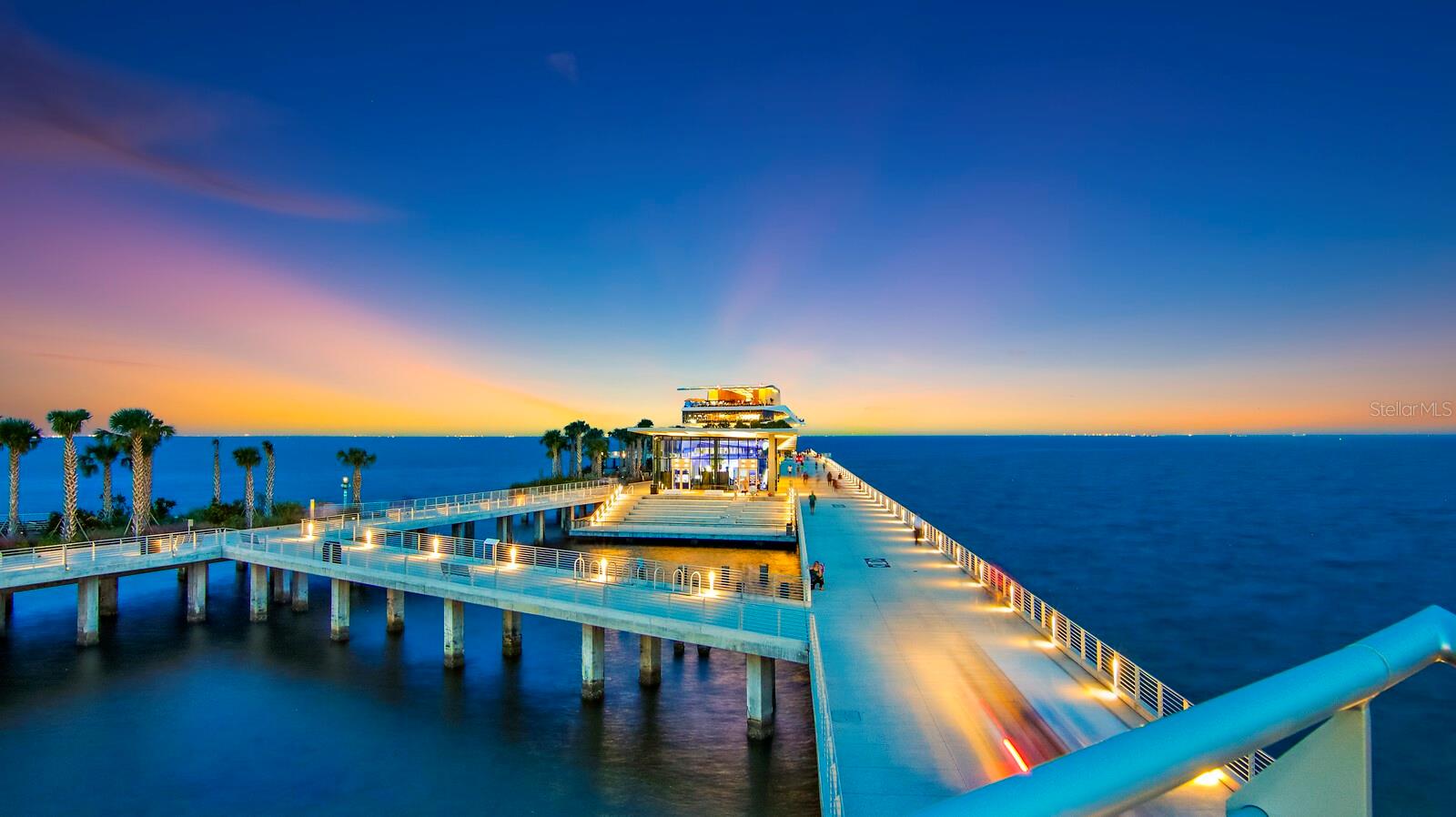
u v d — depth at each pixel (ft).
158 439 149.38
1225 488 416.05
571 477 282.15
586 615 87.66
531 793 69.97
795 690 95.09
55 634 115.44
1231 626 138.62
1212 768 7.00
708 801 68.59
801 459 345.51
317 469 606.96
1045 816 6.01
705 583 117.70
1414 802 76.33
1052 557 205.16
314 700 91.15
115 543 126.11
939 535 123.65
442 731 82.58
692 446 209.46
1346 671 8.17
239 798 69.05
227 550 125.80
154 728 83.20
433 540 120.47
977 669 65.62
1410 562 195.42
